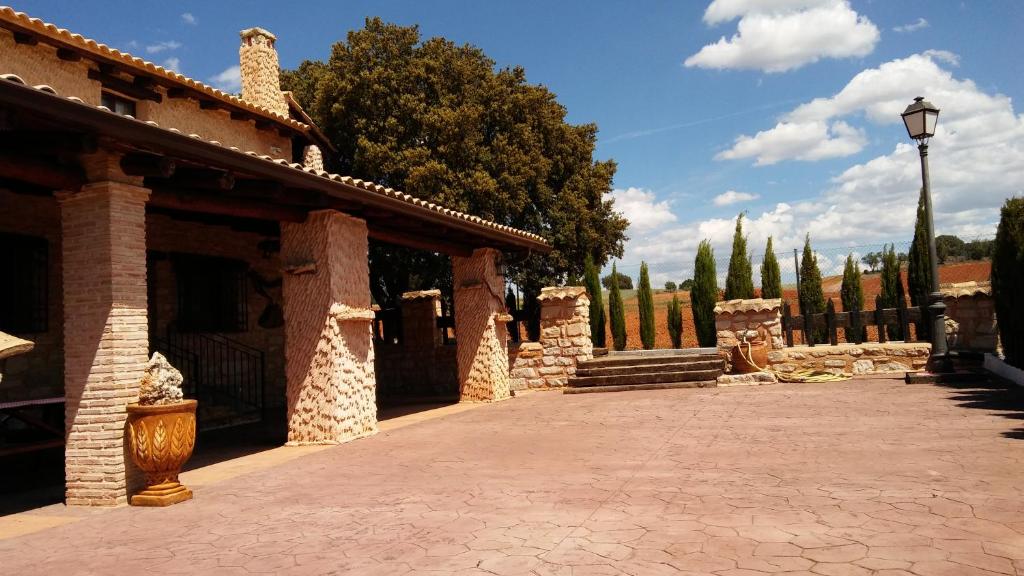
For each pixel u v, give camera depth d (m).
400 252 20.50
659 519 4.50
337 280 9.05
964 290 12.89
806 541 3.88
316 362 8.96
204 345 12.41
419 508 5.23
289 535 4.73
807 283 18.44
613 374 14.19
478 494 5.55
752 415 9.04
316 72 21.88
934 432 6.98
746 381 12.98
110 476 6.04
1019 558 3.45
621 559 3.78
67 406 6.21
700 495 5.07
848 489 4.97
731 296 19.14
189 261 12.08
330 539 4.56
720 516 4.48
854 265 18.19
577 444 7.69
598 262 23.20
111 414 6.05
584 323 14.86
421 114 19.81
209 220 10.98
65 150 5.70
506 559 3.89
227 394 12.51
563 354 14.76
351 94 19.84
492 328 13.39
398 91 20.11
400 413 12.40
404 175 19.77
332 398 8.84
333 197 8.83
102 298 6.12
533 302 16.64
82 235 6.23
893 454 6.08
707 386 13.09
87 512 5.88
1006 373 10.87
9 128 4.86
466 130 19.59
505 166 20.03
